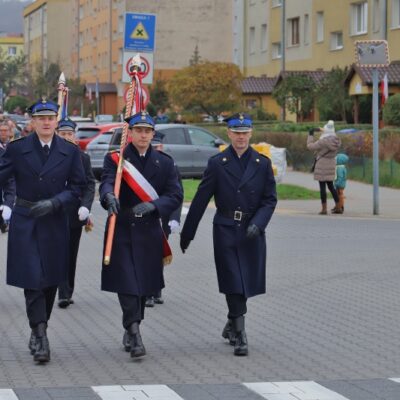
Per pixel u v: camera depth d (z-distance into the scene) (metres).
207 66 59.38
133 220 9.94
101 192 9.84
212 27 87.25
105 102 91.19
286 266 16.72
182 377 9.16
